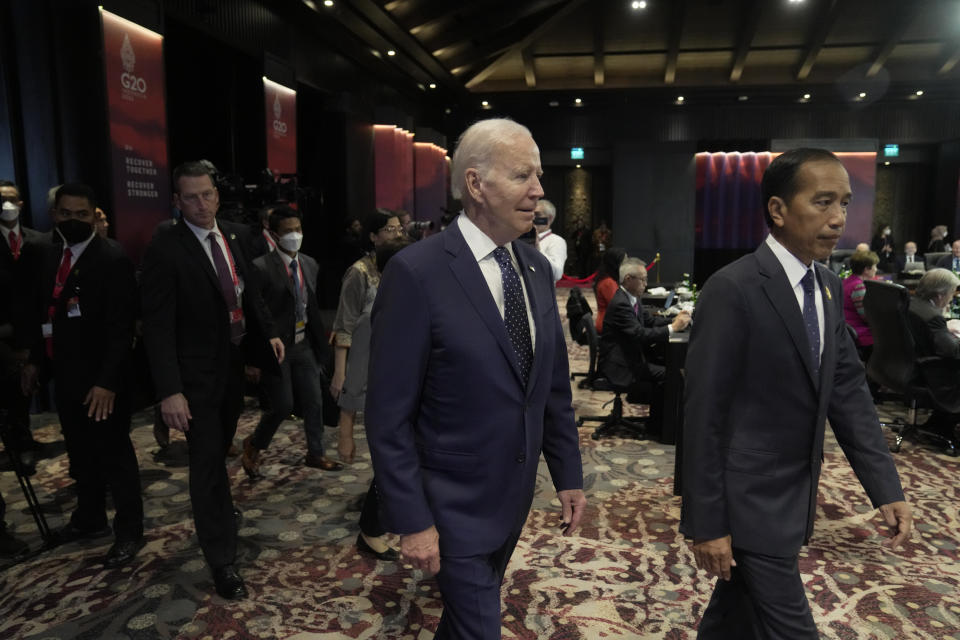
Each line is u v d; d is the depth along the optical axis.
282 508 3.39
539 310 1.43
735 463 1.43
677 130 16.73
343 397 3.09
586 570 2.77
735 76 15.35
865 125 16.30
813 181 1.37
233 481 3.75
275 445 4.39
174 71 7.63
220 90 8.04
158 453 4.17
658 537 3.09
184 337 2.43
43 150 4.91
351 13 9.35
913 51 14.73
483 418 1.33
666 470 4.03
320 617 2.39
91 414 2.56
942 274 4.32
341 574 2.71
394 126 12.09
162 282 2.37
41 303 2.99
